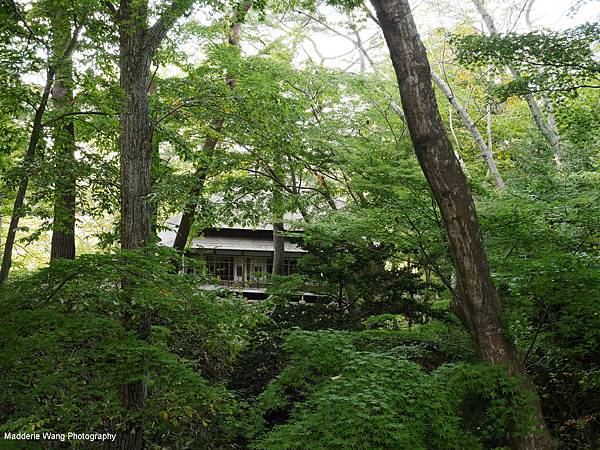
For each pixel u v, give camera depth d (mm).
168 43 12422
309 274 12102
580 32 10031
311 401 5742
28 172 9844
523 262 7723
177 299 7336
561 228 8969
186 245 16188
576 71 10812
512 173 14516
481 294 7129
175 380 6934
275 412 8922
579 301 6836
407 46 7371
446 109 19453
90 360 6887
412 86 7340
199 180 11672
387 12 7410
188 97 11516
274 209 13070
